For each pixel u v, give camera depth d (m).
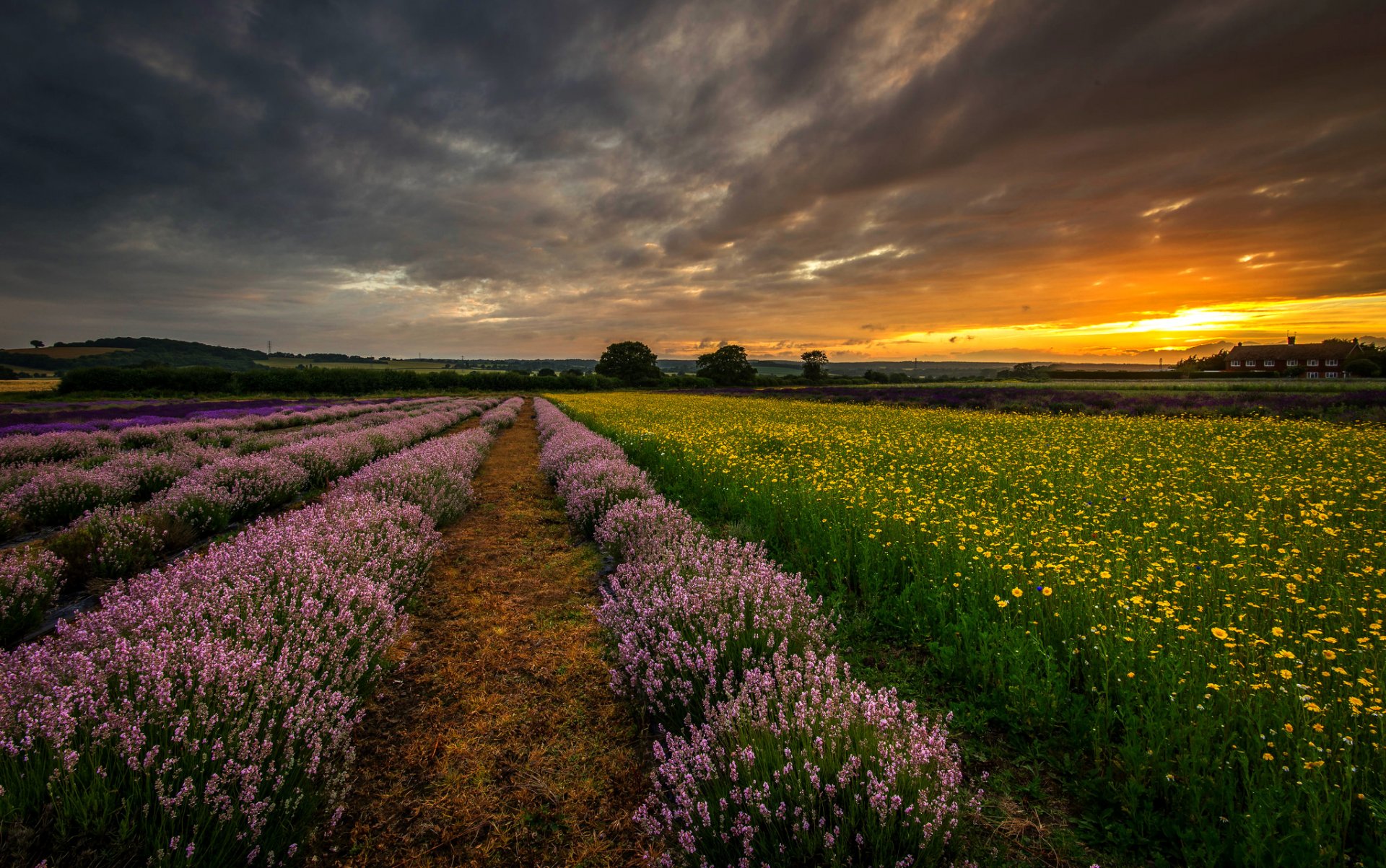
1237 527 5.59
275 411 30.94
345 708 2.98
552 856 2.55
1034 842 2.51
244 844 2.27
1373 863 2.05
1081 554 4.68
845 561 5.38
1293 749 2.50
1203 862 2.29
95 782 2.14
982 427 16.19
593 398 46.22
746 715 2.67
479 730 3.46
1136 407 22.67
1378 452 9.91
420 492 7.95
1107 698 2.98
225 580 4.22
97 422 22.22
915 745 2.33
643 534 5.81
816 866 2.12
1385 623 3.43
